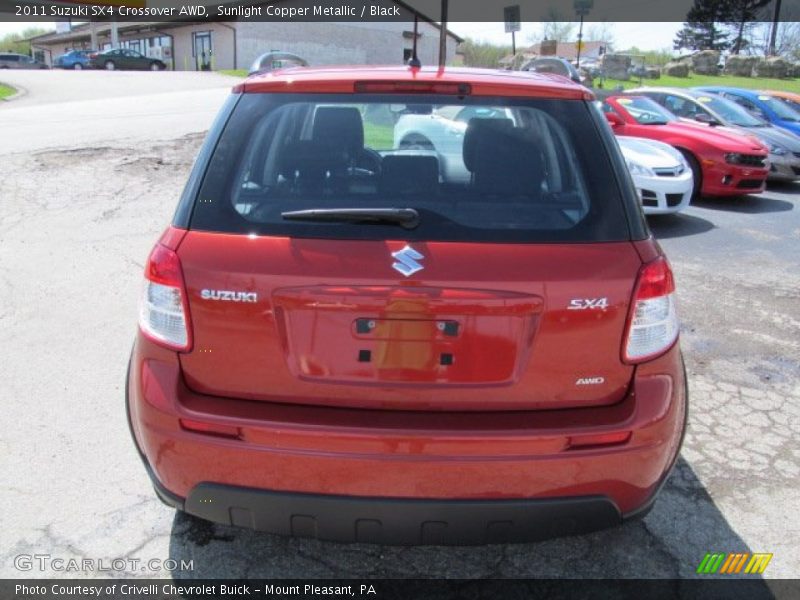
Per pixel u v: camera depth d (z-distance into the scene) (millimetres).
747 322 5176
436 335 2086
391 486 2072
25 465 3133
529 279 2057
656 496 2275
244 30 39562
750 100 14250
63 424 3471
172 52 45094
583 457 2070
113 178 8414
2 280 5359
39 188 7844
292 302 2074
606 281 2088
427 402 2127
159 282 2170
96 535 2725
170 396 2141
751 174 9688
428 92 2342
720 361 4473
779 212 9500
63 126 12359
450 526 2125
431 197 2199
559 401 2145
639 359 2146
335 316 2082
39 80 27234
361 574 2582
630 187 2271
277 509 2131
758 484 3145
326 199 2209
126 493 2975
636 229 2193
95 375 3979
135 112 15125
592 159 2266
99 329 4586
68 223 6805
